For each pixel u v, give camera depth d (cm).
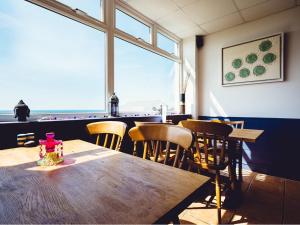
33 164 88
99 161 92
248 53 333
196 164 181
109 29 260
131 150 250
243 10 300
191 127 177
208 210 186
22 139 136
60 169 80
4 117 172
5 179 69
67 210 47
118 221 43
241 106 346
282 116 304
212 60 384
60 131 178
